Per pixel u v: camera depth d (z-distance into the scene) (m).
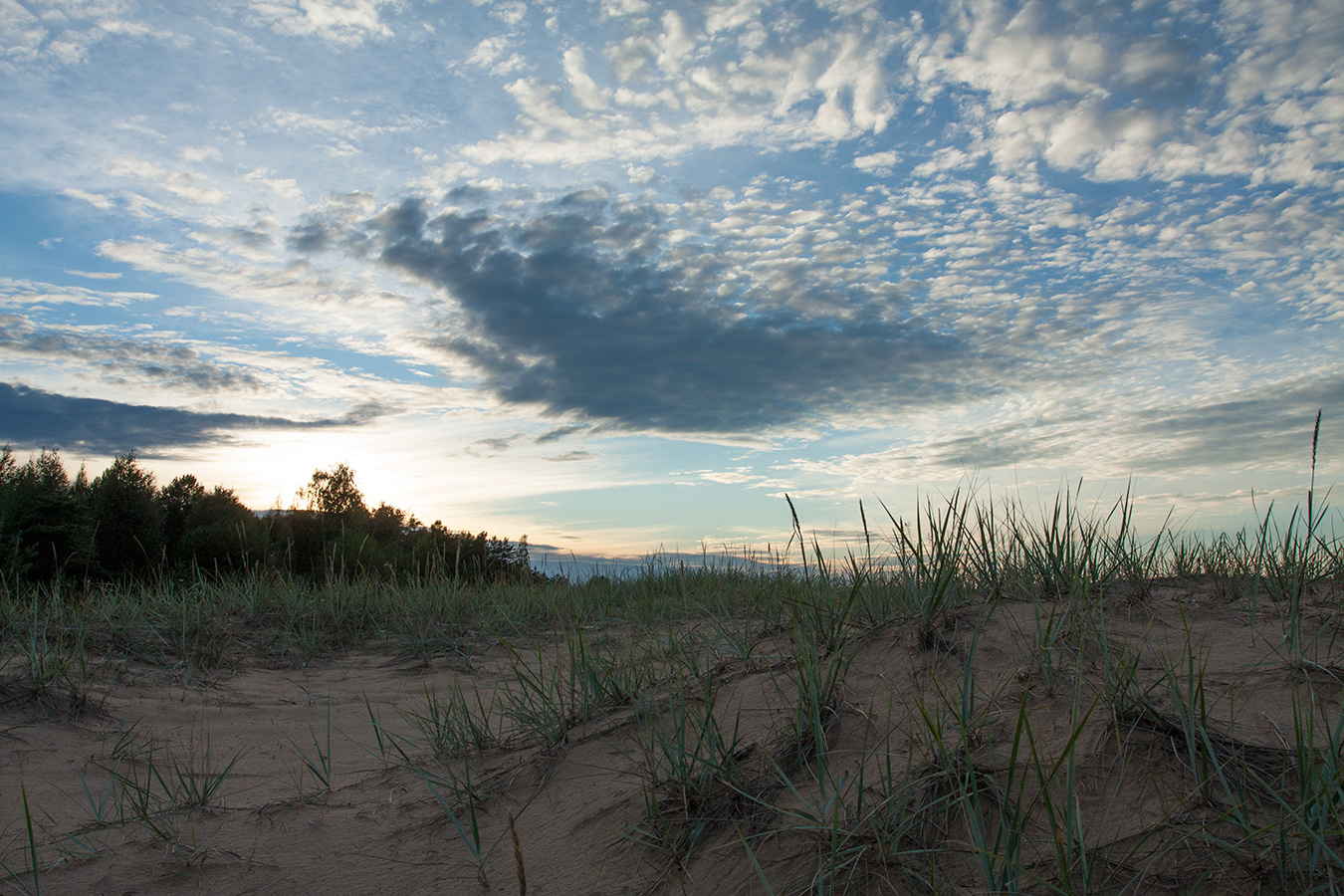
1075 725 2.14
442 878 2.48
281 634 6.72
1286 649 2.49
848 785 2.18
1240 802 1.75
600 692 3.55
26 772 3.52
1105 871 1.66
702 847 2.23
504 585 9.08
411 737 4.27
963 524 3.54
